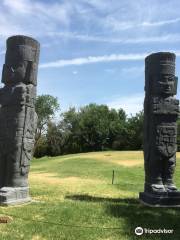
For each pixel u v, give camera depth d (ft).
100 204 42.78
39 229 32.12
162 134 45.55
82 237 30.55
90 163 114.11
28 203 42.93
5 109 44.65
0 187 43.62
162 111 45.52
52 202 43.73
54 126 242.17
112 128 233.96
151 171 45.80
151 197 43.68
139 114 228.63
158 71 46.55
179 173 90.58
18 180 43.34
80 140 237.66
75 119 247.29
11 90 44.42
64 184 64.13
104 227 33.47
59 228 32.65
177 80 46.88
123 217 36.96
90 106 255.29
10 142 43.47
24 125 43.93
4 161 43.98
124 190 60.39
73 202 43.83
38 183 64.03
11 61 45.37
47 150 239.50
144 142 48.03
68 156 158.71
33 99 45.39
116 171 90.68
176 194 44.04
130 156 140.05
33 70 45.34
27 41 45.47
